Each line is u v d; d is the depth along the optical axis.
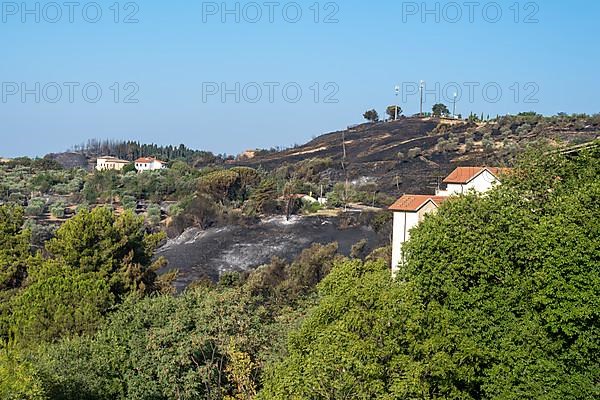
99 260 42.22
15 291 42.31
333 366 17.44
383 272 26.08
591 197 21.77
